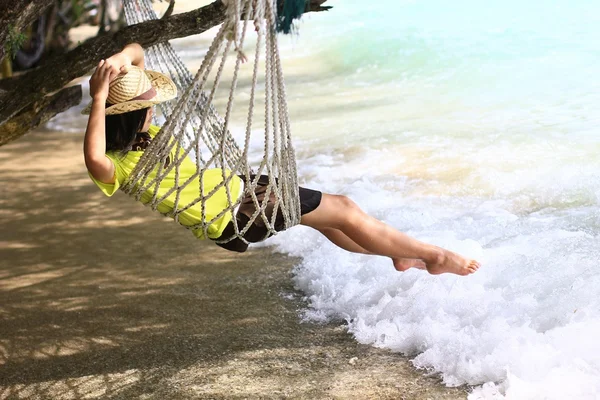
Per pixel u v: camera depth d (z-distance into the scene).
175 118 2.82
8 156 8.39
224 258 5.39
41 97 4.21
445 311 4.01
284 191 3.02
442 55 10.65
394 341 3.90
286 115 2.88
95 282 5.15
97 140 2.88
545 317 3.74
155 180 2.95
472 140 6.98
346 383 3.58
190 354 4.07
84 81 12.12
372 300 4.36
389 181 6.25
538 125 7.16
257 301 4.67
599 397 3.12
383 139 7.41
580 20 11.70
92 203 6.76
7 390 3.88
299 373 3.73
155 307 4.71
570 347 3.45
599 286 3.87
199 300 4.75
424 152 6.85
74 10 12.63
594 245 4.43
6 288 5.15
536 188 5.66
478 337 3.65
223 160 2.89
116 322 4.55
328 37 12.88
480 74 9.58
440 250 3.37
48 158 8.23
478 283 4.19
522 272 4.18
